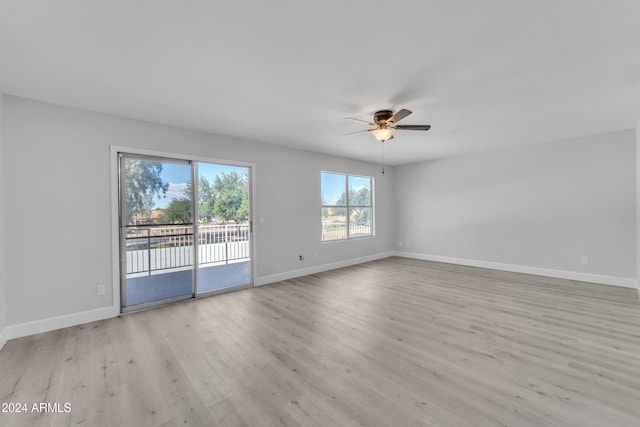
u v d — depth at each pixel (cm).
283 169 484
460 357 221
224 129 380
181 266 372
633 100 290
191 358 224
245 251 586
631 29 175
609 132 415
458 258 595
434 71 228
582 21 167
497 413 159
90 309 304
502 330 268
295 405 168
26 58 203
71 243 295
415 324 286
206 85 250
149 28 172
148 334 270
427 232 647
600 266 428
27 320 270
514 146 502
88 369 209
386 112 307
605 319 291
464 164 579
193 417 160
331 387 185
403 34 181
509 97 280
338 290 413
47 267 281
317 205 538
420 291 402
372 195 672
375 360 218
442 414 159
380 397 175
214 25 170
